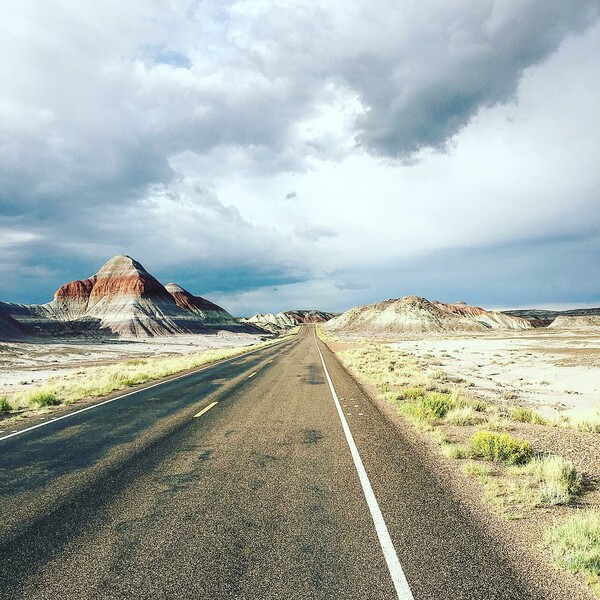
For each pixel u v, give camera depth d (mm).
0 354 44531
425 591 3305
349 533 4281
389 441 8148
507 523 4559
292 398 13703
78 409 12492
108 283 149750
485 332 140625
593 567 3611
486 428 9172
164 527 4438
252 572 3557
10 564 3734
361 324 160750
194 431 9086
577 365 29922
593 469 6418
